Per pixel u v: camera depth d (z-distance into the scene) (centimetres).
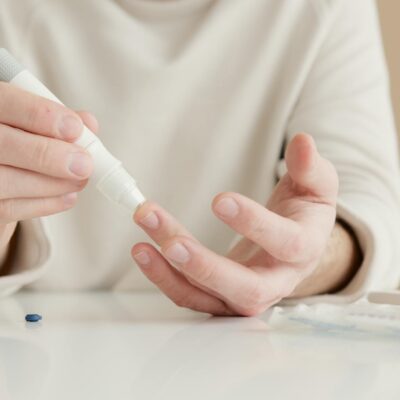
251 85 90
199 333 55
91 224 88
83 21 89
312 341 52
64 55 89
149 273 61
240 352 49
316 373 45
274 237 59
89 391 42
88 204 88
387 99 94
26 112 57
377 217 79
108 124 88
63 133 57
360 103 90
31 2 89
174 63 89
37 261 75
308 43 90
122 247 88
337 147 88
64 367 46
